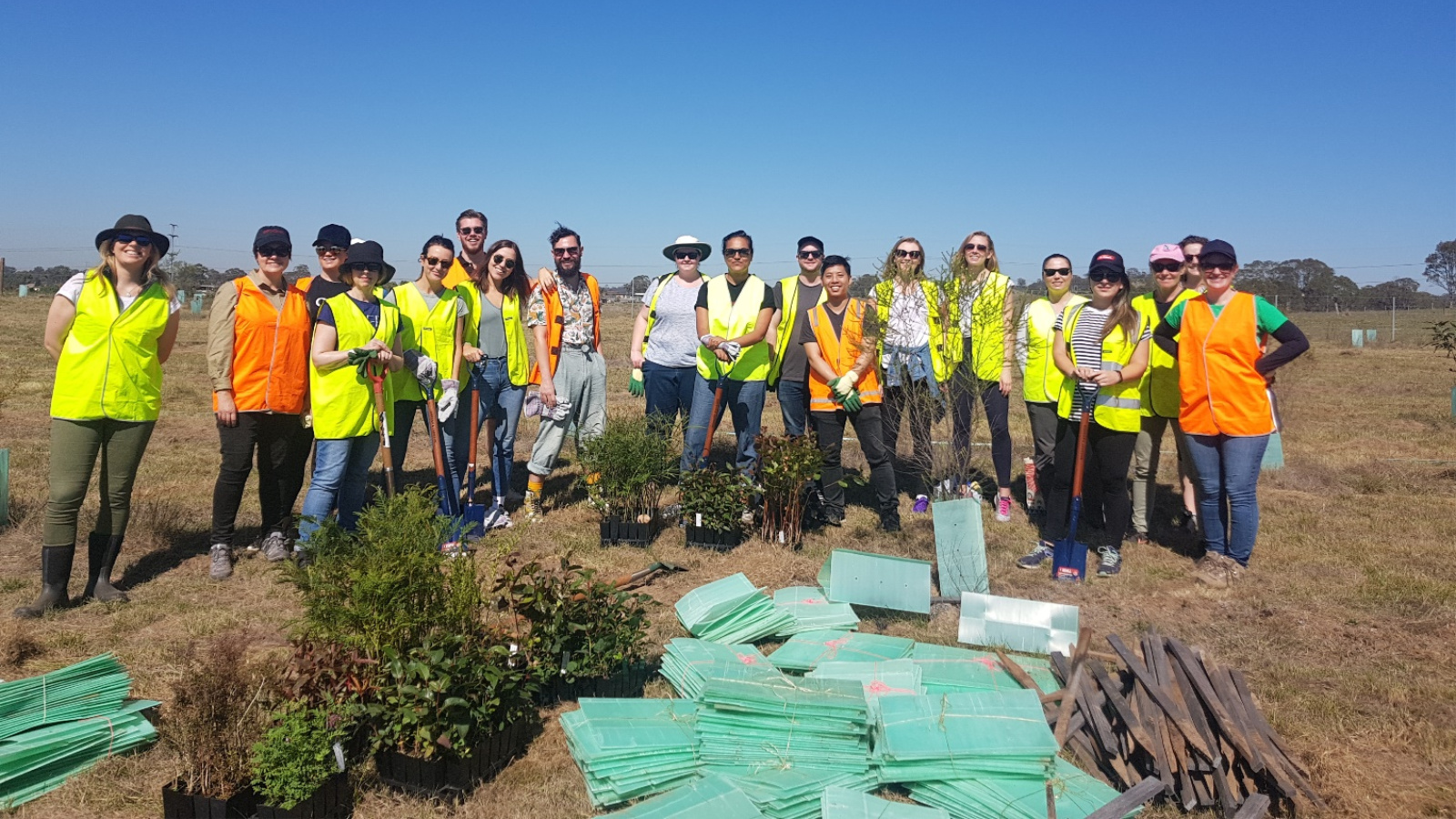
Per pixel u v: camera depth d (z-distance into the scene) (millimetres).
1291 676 4727
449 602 3820
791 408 7547
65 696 3791
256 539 6785
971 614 5211
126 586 5879
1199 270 6750
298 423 6449
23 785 3531
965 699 3881
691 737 3744
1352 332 33688
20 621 5207
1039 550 6488
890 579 5559
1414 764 3918
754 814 3270
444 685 3482
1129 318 6172
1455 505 8453
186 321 32312
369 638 3664
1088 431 6301
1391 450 11594
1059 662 4496
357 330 6129
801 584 6078
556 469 9562
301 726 3330
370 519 4105
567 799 3561
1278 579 6254
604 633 4371
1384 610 5691
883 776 3580
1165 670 4051
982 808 3418
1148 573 6336
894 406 7121
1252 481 6078
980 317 6613
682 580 6160
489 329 7207
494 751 3713
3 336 23172
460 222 7547
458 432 7262
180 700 3555
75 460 5348
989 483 9039
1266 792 3607
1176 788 3613
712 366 7477
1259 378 5984
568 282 7633
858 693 3854
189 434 11602
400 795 3557
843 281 6895
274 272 6188
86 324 5293
